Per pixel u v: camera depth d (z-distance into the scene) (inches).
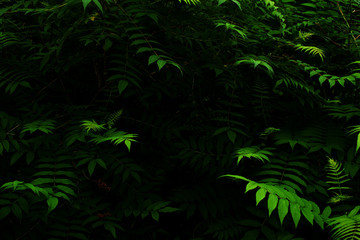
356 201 71.4
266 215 66.7
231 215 74.3
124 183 71.9
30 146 68.7
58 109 77.1
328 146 71.1
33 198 58.9
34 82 81.2
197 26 80.6
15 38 77.4
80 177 67.9
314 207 62.3
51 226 62.5
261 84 81.9
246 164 79.0
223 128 73.4
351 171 68.3
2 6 90.0
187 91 81.4
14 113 77.7
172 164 79.2
